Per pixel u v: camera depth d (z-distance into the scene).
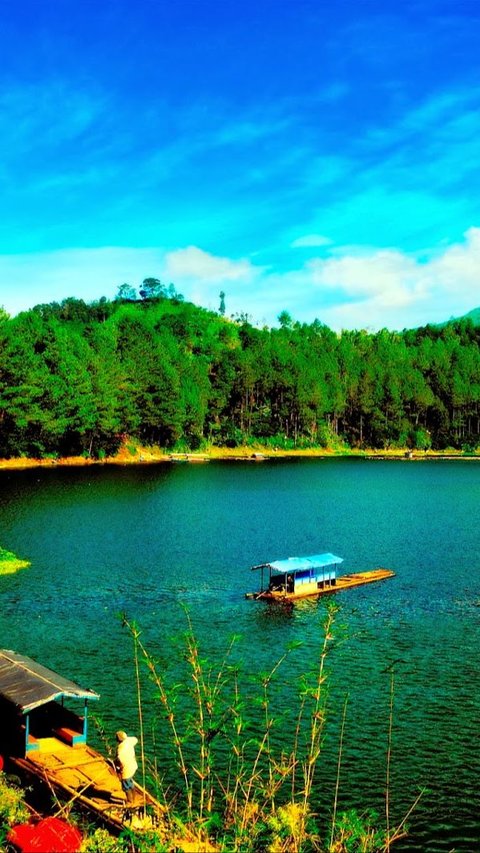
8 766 25.36
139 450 173.50
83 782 23.86
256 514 93.88
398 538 78.75
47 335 147.62
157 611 49.34
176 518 88.56
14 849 17.47
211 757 21.56
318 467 170.25
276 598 53.12
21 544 70.50
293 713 32.72
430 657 40.91
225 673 37.28
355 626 46.81
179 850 17.44
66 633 43.94
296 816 19.33
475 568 64.50
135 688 35.25
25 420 129.75
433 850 23.62
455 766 28.69
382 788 27.00
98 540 73.50
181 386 185.62
